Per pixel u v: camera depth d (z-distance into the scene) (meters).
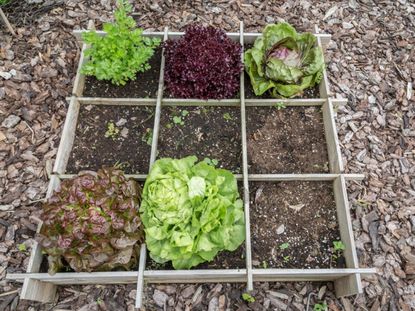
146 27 1.32
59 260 0.88
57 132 1.14
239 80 1.14
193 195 0.87
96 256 0.84
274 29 1.14
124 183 0.89
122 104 1.14
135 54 1.07
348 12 1.38
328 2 1.40
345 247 0.96
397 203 1.09
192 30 1.11
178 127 1.11
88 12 1.34
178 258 0.88
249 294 0.96
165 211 0.87
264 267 0.95
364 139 1.17
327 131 1.10
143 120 1.12
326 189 1.04
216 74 1.06
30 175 1.08
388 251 1.03
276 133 1.11
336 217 1.02
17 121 1.15
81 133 1.11
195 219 0.86
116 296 0.96
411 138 1.18
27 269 0.89
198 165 0.93
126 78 1.12
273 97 1.15
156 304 0.95
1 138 1.13
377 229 1.05
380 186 1.11
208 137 1.10
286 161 1.08
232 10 1.36
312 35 1.12
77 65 1.23
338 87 1.25
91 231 0.81
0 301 0.94
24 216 1.03
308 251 0.97
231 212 0.90
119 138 1.10
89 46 1.19
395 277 1.00
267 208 1.02
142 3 1.36
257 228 1.00
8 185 1.07
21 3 1.34
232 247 0.91
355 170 1.13
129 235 0.86
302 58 1.12
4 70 1.22
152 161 1.00
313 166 1.08
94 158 1.08
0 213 1.04
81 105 1.14
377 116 1.21
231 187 0.93
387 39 1.34
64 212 0.82
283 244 0.98
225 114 1.13
